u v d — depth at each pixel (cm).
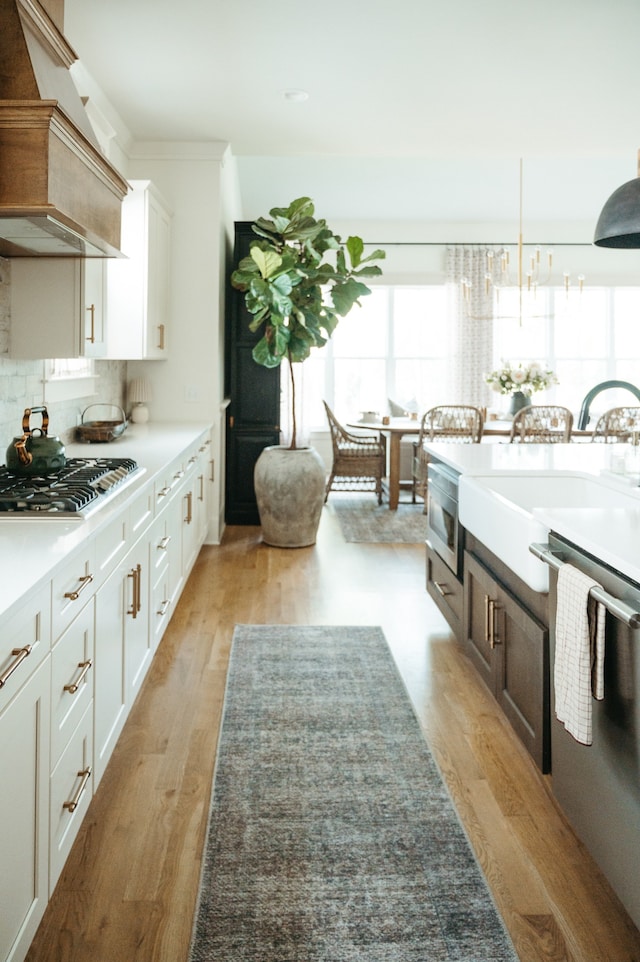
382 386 941
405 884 197
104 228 289
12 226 247
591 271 929
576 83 431
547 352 956
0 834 138
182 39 377
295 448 599
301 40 377
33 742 158
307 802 236
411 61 402
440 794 242
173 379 572
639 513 221
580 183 838
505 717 296
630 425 683
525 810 234
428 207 880
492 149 557
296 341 580
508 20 356
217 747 272
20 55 230
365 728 288
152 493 310
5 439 318
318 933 179
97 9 345
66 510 221
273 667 350
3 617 134
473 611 328
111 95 455
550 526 213
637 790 163
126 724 290
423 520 704
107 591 228
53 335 326
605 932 181
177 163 557
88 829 221
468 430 708
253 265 568
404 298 935
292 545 587
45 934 178
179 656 363
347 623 415
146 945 175
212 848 212
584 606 176
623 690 169
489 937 178
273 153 573
